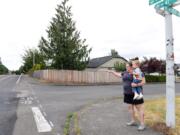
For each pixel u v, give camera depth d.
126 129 5.94
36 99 12.55
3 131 6.10
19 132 6.01
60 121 7.22
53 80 28.30
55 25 26.98
